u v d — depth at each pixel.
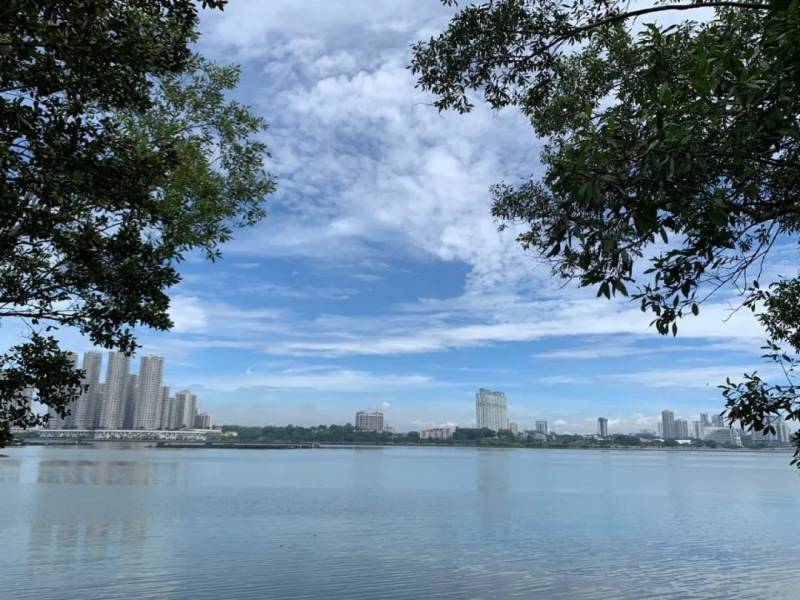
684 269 4.16
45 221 6.08
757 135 3.50
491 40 6.76
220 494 58.19
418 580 23.45
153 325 8.03
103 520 38.88
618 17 5.39
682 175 3.61
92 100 6.38
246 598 20.80
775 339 7.79
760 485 79.88
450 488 69.62
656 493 64.81
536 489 69.12
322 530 35.84
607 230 3.72
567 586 22.88
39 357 7.84
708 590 22.44
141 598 20.67
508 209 9.31
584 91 7.75
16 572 24.19
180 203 9.84
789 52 3.24
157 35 6.85
